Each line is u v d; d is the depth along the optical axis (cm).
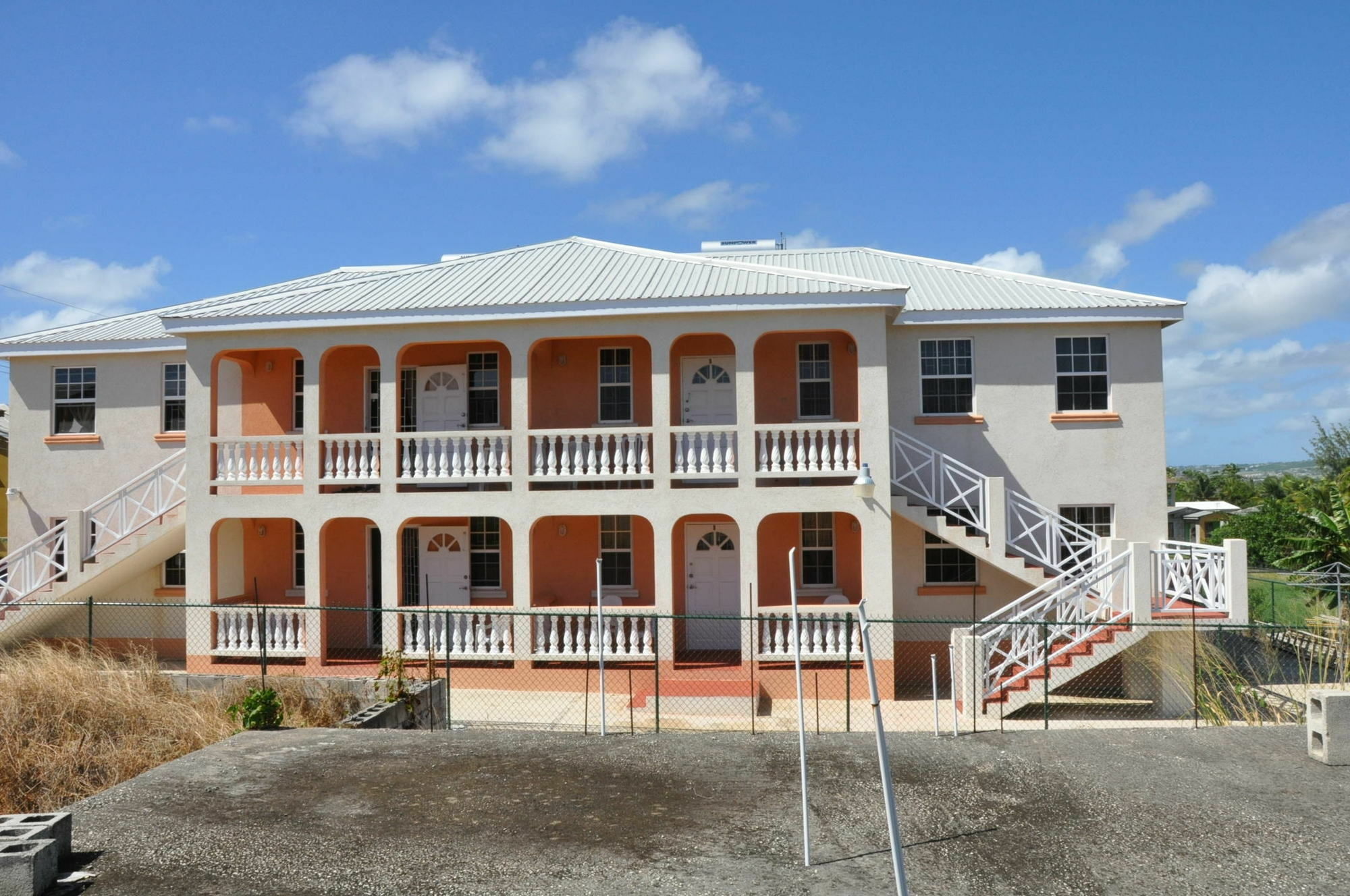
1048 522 1733
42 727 1116
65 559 1872
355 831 829
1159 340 1881
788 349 1925
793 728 1467
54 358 2158
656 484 1720
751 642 1602
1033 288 1991
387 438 1784
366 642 1972
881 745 546
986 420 1889
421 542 1995
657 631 1612
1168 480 2586
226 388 2055
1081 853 779
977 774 993
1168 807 885
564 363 1955
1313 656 1569
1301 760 1034
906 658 1866
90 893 700
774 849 788
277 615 1800
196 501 1811
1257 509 3703
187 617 1800
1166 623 1386
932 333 1902
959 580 1886
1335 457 4934
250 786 955
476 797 921
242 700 1334
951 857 771
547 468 1892
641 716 1566
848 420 1898
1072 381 1900
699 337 1933
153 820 852
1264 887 714
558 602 1936
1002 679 1598
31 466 2158
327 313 1762
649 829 836
